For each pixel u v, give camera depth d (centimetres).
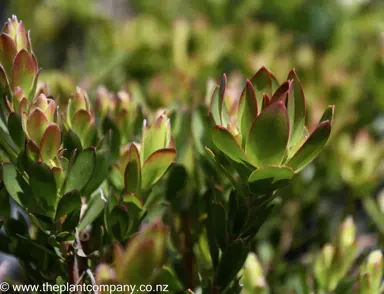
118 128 79
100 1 227
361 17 162
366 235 97
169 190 81
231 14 168
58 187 71
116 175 75
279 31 173
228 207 74
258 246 96
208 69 122
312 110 103
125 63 137
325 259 83
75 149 72
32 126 70
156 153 71
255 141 69
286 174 69
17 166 71
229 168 75
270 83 72
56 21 185
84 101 75
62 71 185
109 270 65
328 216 103
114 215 72
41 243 75
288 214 98
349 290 81
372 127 124
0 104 72
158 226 65
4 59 72
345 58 154
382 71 119
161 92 99
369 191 96
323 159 101
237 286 75
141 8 187
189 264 80
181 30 125
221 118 71
